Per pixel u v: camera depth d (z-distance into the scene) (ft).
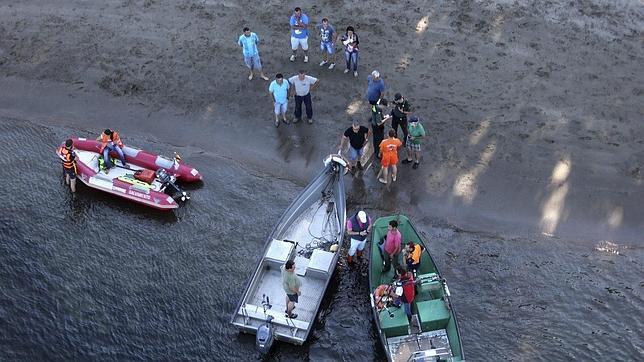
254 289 64.95
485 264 68.74
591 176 74.84
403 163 77.05
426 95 84.17
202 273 69.10
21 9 100.27
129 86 88.84
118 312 66.18
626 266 68.08
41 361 62.95
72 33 96.22
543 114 81.15
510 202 73.46
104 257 70.74
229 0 99.60
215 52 92.27
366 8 96.63
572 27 91.76
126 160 77.36
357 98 84.99
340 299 66.23
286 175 77.82
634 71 85.61
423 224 72.13
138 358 62.90
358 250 67.21
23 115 86.63
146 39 94.63
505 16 93.81
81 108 87.15
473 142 78.74
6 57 93.71
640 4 94.38
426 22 93.91
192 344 63.67
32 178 78.54
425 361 57.77
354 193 74.79
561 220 71.82
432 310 61.21
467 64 87.81
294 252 67.31
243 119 83.97
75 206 75.41
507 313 65.00
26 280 68.90
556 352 62.08
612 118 80.28
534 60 87.76
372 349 62.75
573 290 66.49
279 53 91.30
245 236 72.18
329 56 89.25
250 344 63.16
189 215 74.28
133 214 74.54
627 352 61.93
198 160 79.82
